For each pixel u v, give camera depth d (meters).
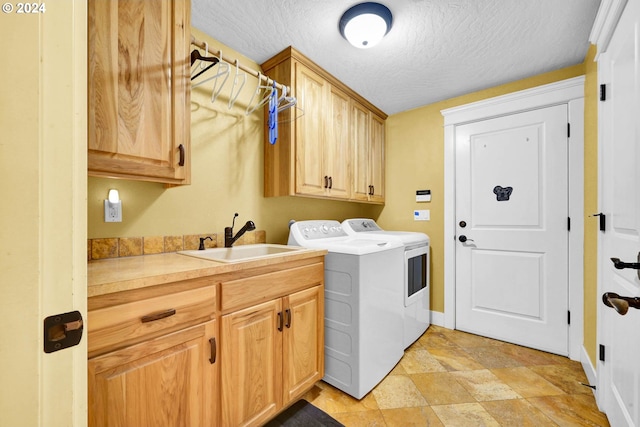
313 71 1.93
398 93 2.40
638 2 0.97
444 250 2.53
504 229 2.24
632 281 1.04
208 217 1.66
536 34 1.60
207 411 1.04
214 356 1.05
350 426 1.33
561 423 1.33
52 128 0.43
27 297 0.41
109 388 0.80
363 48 1.68
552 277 2.04
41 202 0.42
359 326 1.53
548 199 2.06
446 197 2.51
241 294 1.16
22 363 0.41
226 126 1.75
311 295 1.51
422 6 1.38
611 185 1.26
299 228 1.90
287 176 1.81
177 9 1.18
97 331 0.78
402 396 1.55
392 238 2.06
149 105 1.09
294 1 1.37
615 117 1.21
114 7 1.00
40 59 0.42
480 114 2.33
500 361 1.92
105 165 0.98
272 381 1.28
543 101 2.05
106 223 1.28
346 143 2.27
